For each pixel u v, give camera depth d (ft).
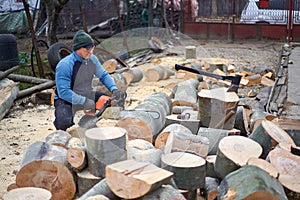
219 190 9.62
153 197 8.82
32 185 10.73
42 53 39.01
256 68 27.43
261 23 50.24
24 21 45.75
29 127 18.28
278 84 22.03
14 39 26.16
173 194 8.92
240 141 10.87
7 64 26.00
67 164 10.85
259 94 21.59
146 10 46.57
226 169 10.36
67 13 50.21
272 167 10.05
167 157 10.44
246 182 9.08
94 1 53.78
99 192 9.43
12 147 15.79
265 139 11.53
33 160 10.64
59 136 12.45
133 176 8.86
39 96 22.24
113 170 9.03
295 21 48.60
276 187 9.21
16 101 22.27
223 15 52.11
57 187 10.74
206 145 11.29
